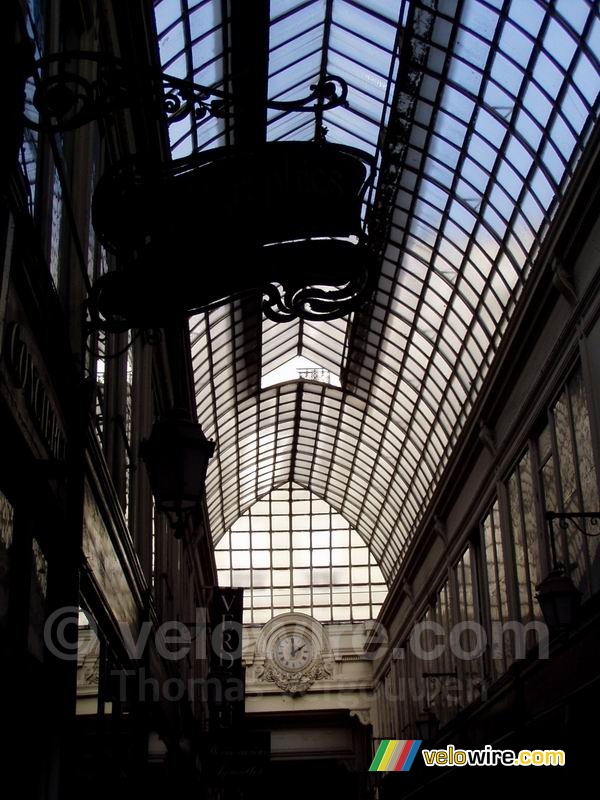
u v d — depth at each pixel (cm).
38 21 832
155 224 652
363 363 3484
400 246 2612
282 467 4762
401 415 3541
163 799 1911
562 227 1641
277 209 647
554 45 1712
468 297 2494
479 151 2106
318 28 2166
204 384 3453
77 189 1041
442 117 2130
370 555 4869
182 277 661
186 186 654
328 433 4322
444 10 1900
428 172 2298
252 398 3934
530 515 2028
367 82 2244
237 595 3647
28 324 742
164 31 1883
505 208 2117
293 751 4528
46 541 830
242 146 654
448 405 3020
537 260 1788
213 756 3322
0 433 679
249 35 2047
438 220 2400
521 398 2078
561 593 1430
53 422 830
